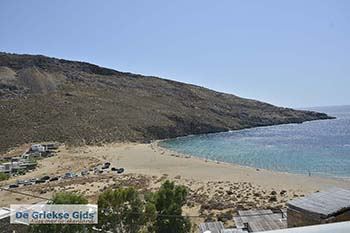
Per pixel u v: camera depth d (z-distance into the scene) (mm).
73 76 169250
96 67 185000
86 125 108625
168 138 121062
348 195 9719
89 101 133000
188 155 78625
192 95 175875
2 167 58969
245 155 77250
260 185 43562
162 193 19438
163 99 160000
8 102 115562
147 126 121500
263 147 88875
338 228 2760
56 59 181750
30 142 90312
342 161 64188
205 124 139000
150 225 18688
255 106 186625
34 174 55906
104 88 158250
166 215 18891
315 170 56875
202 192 38719
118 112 128250
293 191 40000
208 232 6562
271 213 14812
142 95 159750
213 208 30406
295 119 181000
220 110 163875
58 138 95750
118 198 18078
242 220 14141
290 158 70000
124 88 165000
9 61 171375
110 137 104750
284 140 102938
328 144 89812
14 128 97000
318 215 8625
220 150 87062
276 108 192875
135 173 53781
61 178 50250
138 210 18406
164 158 71500
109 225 17750
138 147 91875
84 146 91438
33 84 152250
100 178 49094
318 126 153750
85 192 38438
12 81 151125
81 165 63844
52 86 152750
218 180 47375
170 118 135750
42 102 120750
